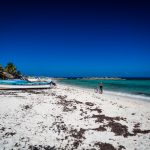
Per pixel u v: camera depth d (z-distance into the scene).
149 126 14.46
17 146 9.88
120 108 20.86
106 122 14.91
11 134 11.30
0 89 35.44
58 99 24.89
